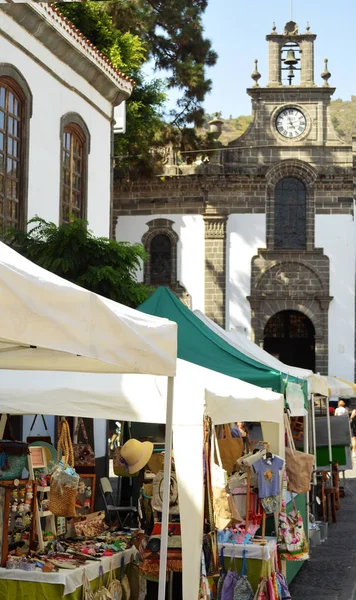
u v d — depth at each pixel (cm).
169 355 683
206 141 4209
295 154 4281
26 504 924
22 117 1730
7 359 799
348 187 4269
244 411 972
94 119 2127
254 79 4331
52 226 1684
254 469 1084
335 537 1664
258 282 4256
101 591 870
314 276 4266
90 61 2002
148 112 3600
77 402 927
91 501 1148
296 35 4356
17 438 1591
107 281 1656
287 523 1116
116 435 2547
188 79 3953
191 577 849
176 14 3966
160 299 1335
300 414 1413
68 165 1984
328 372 4234
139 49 3331
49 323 550
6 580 828
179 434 870
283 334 4375
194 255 4272
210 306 4247
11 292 521
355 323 4234
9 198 1684
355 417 3400
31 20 1705
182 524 856
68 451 1050
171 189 4291
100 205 2175
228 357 1262
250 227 4269
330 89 4297
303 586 1240
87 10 3073
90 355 590
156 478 917
